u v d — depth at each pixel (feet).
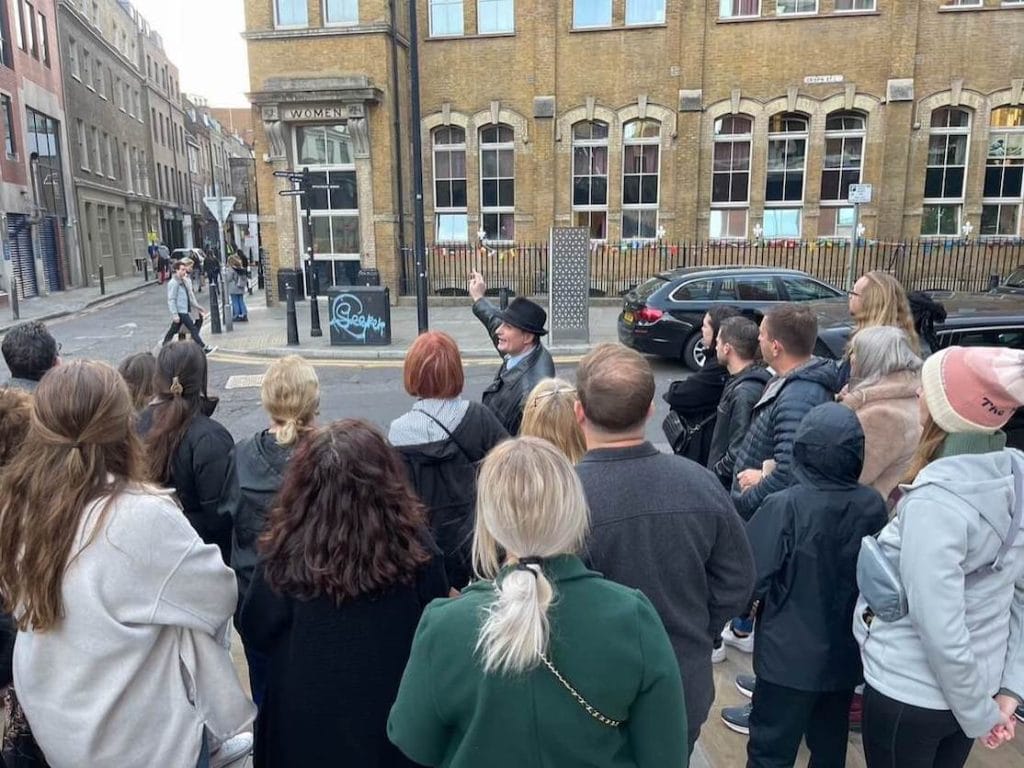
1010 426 16.69
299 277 63.05
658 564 6.49
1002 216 59.26
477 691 4.77
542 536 4.84
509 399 13.37
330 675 6.40
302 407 8.93
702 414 13.03
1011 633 6.63
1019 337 17.89
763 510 8.17
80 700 5.89
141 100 143.64
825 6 56.85
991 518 6.17
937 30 56.18
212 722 6.46
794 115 59.26
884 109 57.36
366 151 59.57
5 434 7.93
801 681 7.92
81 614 5.82
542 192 61.98
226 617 6.59
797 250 59.72
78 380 5.98
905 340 9.85
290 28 58.13
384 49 57.88
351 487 6.40
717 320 13.26
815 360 10.50
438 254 63.26
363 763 6.49
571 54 60.34
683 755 5.04
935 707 6.48
